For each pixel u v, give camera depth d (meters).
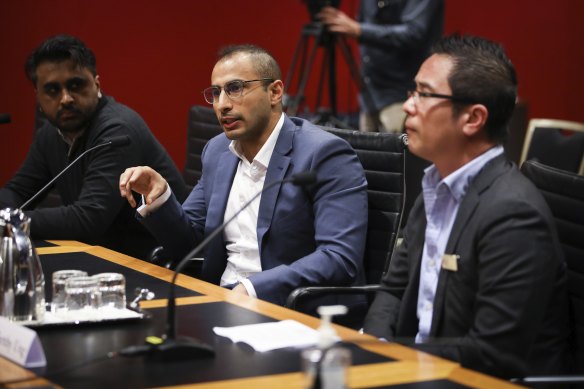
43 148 4.37
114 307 2.49
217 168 3.63
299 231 3.39
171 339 2.12
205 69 7.54
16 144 7.00
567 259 2.72
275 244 3.39
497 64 2.48
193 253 2.21
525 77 7.96
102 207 3.93
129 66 7.25
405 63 6.35
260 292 3.10
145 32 7.27
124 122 4.07
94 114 4.10
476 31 8.15
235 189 3.53
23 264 2.33
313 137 3.41
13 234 2.35
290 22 7.79
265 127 3.44
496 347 2.30
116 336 2.29
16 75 6.93
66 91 4.00
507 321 2.30
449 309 2.47
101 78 7.16
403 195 3.40
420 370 2.02
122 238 4.21
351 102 8.10
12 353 2.09
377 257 3.42
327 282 3.20
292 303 2.89
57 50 3.98
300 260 3.21
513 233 2.35
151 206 3.46
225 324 2.41
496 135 2.52
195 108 4.64
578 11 7.65
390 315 2.80
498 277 2.33
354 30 6.07
